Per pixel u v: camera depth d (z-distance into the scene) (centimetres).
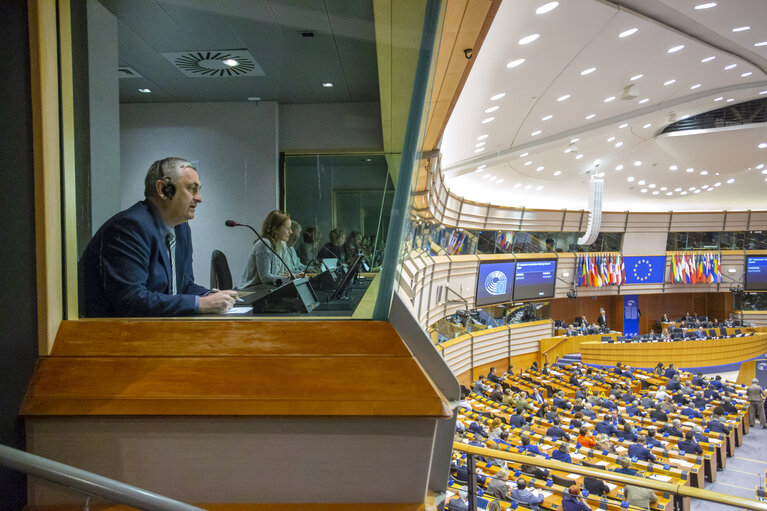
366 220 185
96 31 180
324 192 189
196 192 198
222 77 198
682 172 1986
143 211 188
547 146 1392
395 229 168
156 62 193
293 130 198
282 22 176
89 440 156
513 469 658
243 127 197
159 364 159
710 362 2075
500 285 1930
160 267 190
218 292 185
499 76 838
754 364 2108
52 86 164
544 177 1917
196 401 152
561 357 2030
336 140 187
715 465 955
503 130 1198
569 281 2261
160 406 151
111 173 194
